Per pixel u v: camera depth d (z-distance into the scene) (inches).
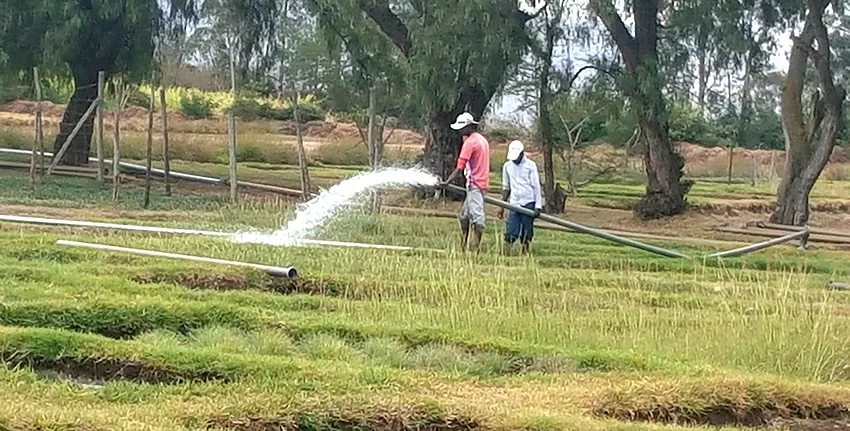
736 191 1400.1
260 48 1087.0
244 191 946.7
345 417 253.8
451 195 960.9
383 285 444.5
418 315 388.5
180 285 434.9
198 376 290.2
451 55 882.8
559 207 990.4
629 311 414.9
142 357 294.7
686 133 1784.0
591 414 276.2
